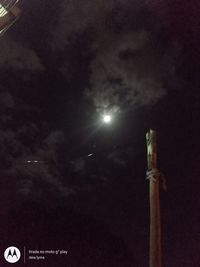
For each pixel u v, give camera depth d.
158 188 9.15
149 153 9.45
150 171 9.25
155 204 9.02
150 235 8.95
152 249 8.80
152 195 9.07
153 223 8.94
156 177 9.16
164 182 9.21
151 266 8.73
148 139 9.60
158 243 8.80
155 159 9.38
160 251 8.80
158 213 8.98
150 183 9.21
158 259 8.73
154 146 9.48
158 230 8.88
